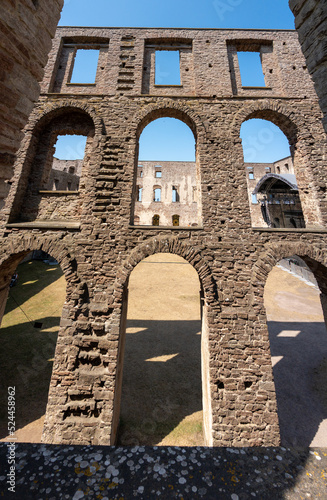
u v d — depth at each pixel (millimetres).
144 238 8117
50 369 9430
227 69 10094
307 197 9094
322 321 14914
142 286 19078
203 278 7746
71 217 8969
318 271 8664
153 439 7016
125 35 10648
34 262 23312
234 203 8469
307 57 3953
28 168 9297
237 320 7469
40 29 3824
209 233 8172
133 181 8828
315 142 9258
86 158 9562
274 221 28109
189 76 10305
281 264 25750
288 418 7688
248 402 6801
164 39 10648
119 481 1372
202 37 10609
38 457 1518
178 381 9328
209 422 6840
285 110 9461
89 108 9328
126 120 9250
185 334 12875
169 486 1353
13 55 3400
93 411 6785
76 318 7484
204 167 8773
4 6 3164
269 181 25266
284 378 9695
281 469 1483
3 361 9586
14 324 12562
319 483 1393
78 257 8000
